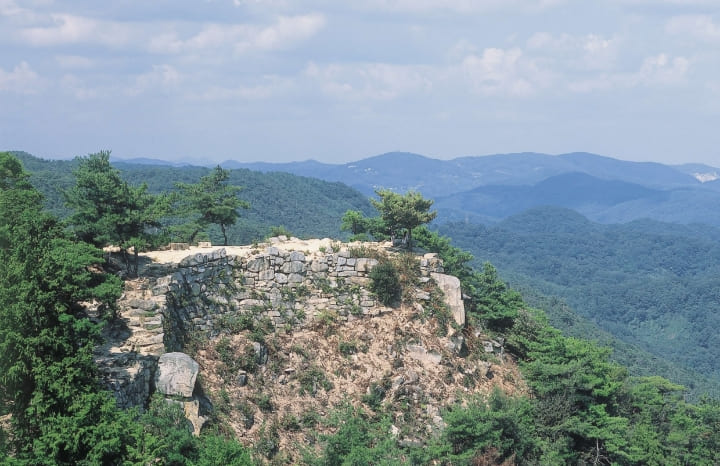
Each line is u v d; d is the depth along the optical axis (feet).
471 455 120.47
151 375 110.93
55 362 82.89
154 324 119.14
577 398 150.41
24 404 81.92
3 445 80.18
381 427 130.11
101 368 102.83
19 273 84.43
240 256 152.05
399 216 178.60
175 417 100.17
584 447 148.97
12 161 127.44
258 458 113.29
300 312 151.94
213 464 90.63
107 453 81.87
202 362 127.85
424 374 151.12
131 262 138.82
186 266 138.00
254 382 131.95
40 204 123.34
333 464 107.45
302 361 142.31
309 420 130.11
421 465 118.73
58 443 78.69
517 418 131.23
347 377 144.15
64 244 104.32
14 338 80.84
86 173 131.34
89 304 119.75
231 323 140.87
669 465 149.89
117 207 131.54
